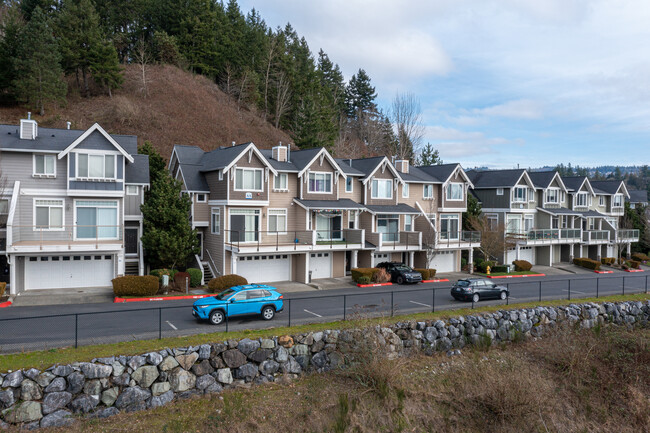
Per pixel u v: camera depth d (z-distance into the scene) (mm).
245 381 19125
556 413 19797
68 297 28172
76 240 30859
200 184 37562
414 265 44469
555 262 56156
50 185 30547
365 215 41531
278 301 24188
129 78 74188
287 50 95750
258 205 35688
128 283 28500
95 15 68062
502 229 46250
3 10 71438
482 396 19297
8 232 27062
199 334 20109
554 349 24906
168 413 16828
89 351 17406
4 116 54500
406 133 76625
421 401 19281
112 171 31609
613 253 61594
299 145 62500
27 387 15352
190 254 35594
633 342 25938
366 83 106500
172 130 63594
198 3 83188
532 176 57875
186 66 81375
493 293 30703
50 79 56844
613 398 21688
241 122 74125
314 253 38688
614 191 63938
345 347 21109
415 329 23688
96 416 16078
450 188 47031
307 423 16938
